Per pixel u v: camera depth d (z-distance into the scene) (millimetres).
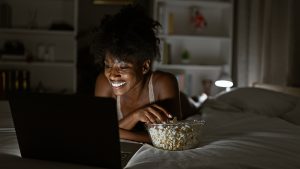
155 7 3076
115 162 842
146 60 1216
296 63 2283
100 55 1207
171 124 1021
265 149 1055
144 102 1342
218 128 1436
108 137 823
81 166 868
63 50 3387
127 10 1215
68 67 3391
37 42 3350
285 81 2379
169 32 3168
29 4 3316
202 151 1003
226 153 980
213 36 3150
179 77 3180
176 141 1004
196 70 3379
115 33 1130
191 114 2016
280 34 2443
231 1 3139
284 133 1301
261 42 2723
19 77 3105
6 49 3123
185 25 3344
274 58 2488
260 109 1915
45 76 3355
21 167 848
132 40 1122
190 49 3375
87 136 843
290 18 2301
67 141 870
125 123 1212
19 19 3305
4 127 1393
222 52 3332
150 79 1331
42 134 891
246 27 2953
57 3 3352
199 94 3369
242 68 2971
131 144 1156
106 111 800
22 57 3119
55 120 859
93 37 1243
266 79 2566
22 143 931
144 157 939
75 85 3162
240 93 2148
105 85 1360
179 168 846
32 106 869
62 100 833
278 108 1875
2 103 2051
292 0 2289
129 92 1311
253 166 884
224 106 1999
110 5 3365
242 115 1688
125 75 1154
